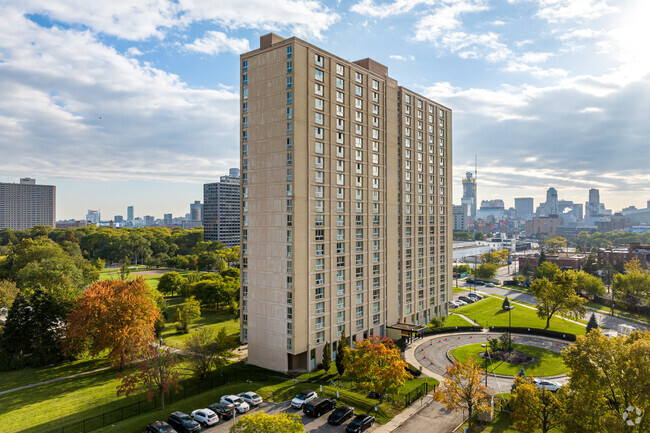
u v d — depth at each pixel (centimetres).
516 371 7100
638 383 3444
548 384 6172
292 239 6838
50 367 7250
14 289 9931
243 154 7700
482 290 16250
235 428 3653
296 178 6888
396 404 5669
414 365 7438
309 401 5294
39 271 11338
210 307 12288
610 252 19100
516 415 4241
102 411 5297
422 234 10456
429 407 5625
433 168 10938
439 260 11181
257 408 5391
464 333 9694
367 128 8525
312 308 7138
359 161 8281
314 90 7281
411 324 9938
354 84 8194
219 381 6419
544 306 10019
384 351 5872
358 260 8219
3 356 7075
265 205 7281
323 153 7444
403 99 9744
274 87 7169
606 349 3859
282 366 6962
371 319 8550
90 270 14550
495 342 8038
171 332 9488
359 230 8250
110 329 6762
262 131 7356
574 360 3956
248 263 7569
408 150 9944
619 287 12344
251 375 6812
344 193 7888
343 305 7838
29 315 7319
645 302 11700
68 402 5616
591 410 3612
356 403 5578
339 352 6594
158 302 10319
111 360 6838
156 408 5350
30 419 5053
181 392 5962
